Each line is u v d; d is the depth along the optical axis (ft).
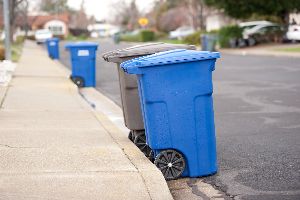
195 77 18.56
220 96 38.01
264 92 39.22
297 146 22.89
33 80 47.55
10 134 23.44
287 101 34.40
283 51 83.56
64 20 283.18
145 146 22.06
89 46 46.11
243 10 103.14
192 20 170.71
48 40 88.74
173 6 232.12
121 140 23.02
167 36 181.68
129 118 22.06
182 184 18.69
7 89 39.96
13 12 109.40
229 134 25.55
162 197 16.65
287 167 20.10
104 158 19.83
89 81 46.70
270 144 23.40
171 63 18.24
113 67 68.18
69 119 27.99
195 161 19.02
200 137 18.92
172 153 18.86
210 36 95.50
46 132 24.16
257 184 18.44
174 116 18.60
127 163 19.24
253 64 65.72
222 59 77.46
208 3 106.52
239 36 105.29
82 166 18.85
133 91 21.93
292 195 17.38
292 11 106.73
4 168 18.45
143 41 170.09
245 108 32.42
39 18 277.23
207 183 18.72
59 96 36.96
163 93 18.42
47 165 18.88
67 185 17.12
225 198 17.42
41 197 16.24
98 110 33.35
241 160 21.17
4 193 16.40
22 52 103.35
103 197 16.40
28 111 30.12
